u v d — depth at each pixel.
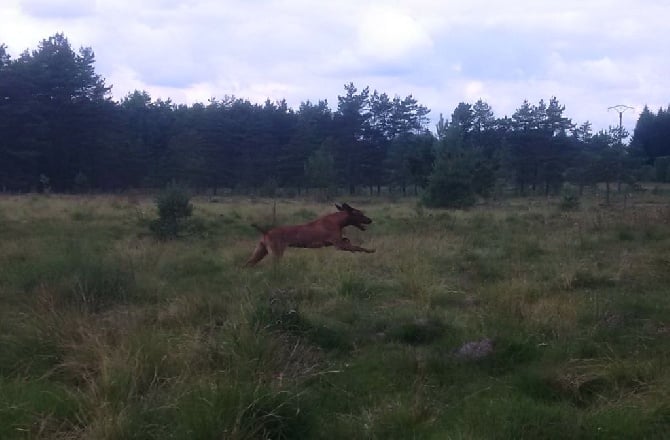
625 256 12.96
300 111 84.31
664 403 4.93
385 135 78.81
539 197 60.84
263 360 5.86
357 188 76.44
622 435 4.68
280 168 70.00
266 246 12.19
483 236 17.52
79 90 59.03
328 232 12.27
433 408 5.30
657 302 9.00
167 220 17.53
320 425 4.98
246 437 4.50
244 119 72.56
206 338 6.55
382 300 9.32
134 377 5.37
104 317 7.53
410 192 69.50
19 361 6.16
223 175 68.19
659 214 20.94
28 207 25.98
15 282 9.39
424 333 7.37
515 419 4.81
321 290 9.55
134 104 88.62
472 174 36.59
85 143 58.53
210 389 4.91
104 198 37.56
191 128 71.69
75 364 5.90
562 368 5.90
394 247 14.11
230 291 9.30
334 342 7.09
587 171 51.91
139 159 63.22
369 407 5.45
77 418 4.78
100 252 12.74
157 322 7.62
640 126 106.75
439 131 47.00
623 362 5.86
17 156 54.22
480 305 8.94
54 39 59.62
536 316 7.74
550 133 70.50
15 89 54.91
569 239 15.89
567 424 4.76
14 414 4.98
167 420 4.80
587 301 8.56
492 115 82.31
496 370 6.25
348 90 76.50
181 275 11.33
